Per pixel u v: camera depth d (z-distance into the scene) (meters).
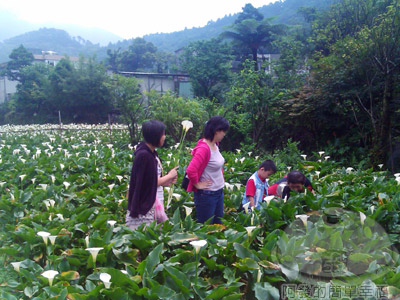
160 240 3.93
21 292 3.34
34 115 45.66
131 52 64.69
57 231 4.20
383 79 10.86
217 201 5.16
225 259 3.72
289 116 12.52
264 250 3.61
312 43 18.81
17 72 59.41
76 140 16.02
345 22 15.98
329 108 12.09
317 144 12.78
